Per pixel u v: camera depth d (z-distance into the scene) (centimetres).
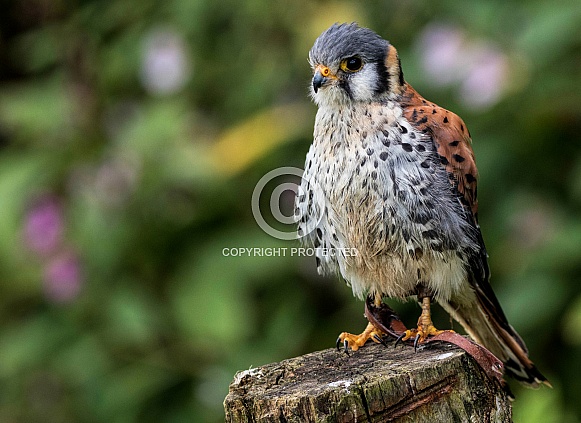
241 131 1051
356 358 636
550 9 969
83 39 1120
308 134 1055
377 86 738
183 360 1030
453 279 734
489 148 990
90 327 1030
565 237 941
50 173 1034
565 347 973
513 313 947
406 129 724
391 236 721
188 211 1050
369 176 718
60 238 1008
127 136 1023
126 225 1005
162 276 1034
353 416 567
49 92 1130
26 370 1073
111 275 1012
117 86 1160
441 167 721
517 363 774
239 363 999
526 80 982
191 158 1007
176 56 1097
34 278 1064
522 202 979
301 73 1090
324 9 1075
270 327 1029
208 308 980
